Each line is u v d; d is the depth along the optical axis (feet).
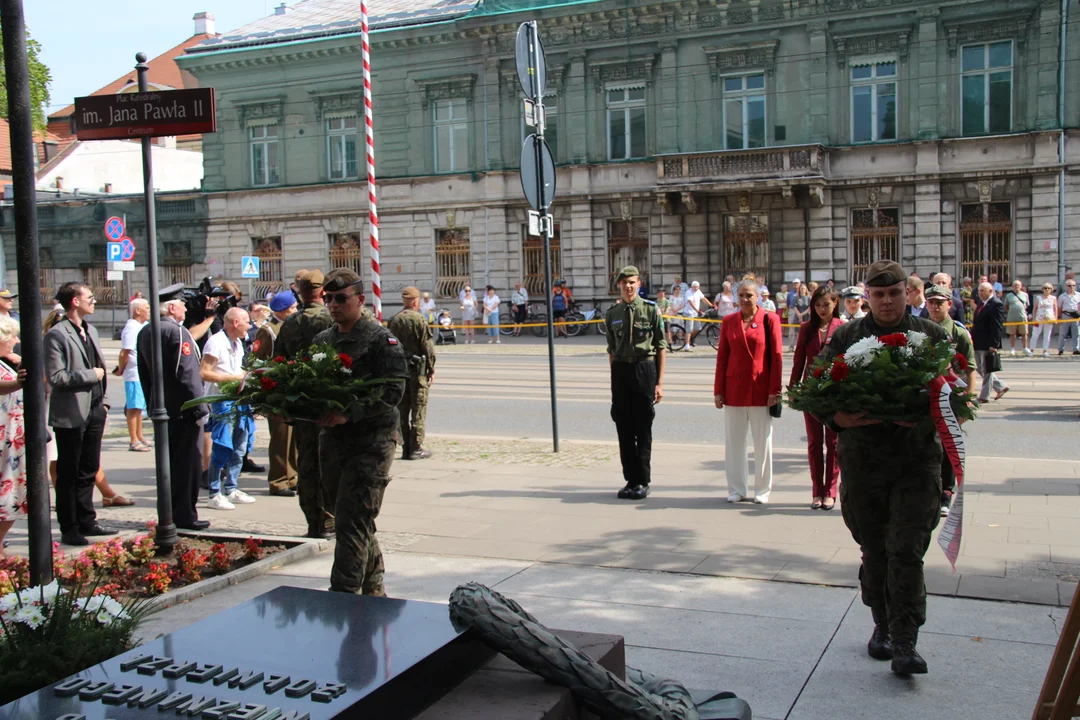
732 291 100.83
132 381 39.37
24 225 15.16
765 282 104.37
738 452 27.50
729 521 25.32
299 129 125.90
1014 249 96.02
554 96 112.37
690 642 16.43
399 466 34.27
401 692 8.71
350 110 123.03
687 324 88.84
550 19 110.32
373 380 16.70
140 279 139.85
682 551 22.35
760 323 27.12
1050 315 73.67
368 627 9.87
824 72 101.14
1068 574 19.76
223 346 28.73
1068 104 92.99
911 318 16.22
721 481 30.78
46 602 11.62
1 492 22.48
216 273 132.67
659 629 17.12
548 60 111.55
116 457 37.78
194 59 128.36
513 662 10.17
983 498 26.81
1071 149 92.89
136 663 9.03
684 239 106.83
